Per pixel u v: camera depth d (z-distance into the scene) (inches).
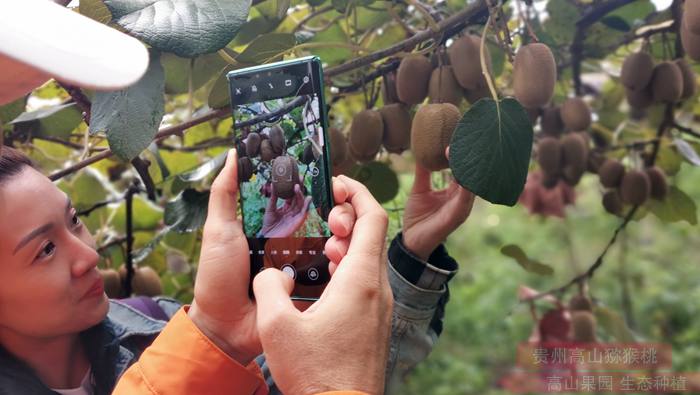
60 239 35.3
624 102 89.6
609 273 184.9
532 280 197.0
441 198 43.4
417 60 46.3
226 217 32.8
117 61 25.8
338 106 77.2
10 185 33.9
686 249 198.5
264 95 32.9
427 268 42.4
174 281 72.9
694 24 39.1
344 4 49.7
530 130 37.2
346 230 30.9
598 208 220.8
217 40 35.1
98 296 37.4
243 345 32.3
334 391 27.5
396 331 42.9
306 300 32.3
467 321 180.5
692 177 210.1
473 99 45.7
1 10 24.9
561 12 60.2
